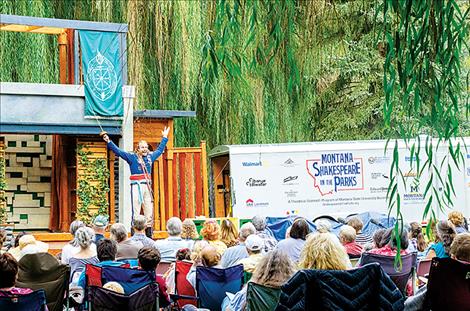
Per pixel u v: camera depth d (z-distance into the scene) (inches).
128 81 726.5
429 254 393.1
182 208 747.4
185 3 789.2
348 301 238.7
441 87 241.6
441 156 797.2
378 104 1010.7
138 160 621.6
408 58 239.3
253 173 810.2
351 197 826.8
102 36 652.7
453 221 498.0
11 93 628.7
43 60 761.6
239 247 401.7
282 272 279.4
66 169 732.7
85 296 343.0
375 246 352.5
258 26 283.6
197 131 888.3
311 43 423.5
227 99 856.9
